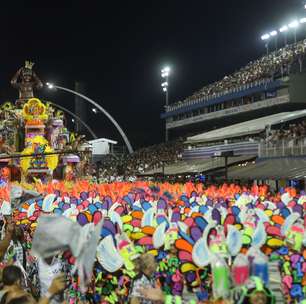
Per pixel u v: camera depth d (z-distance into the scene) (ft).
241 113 232.73
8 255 34.94
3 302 21.33
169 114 300.81
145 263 23.94
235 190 71.97
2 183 99.30
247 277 19.33
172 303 21.75
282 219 35.83
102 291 31.12
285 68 200.13
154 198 63.57
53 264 32.50
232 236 28.84
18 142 124.06
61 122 128.36
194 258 28.58
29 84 132.05
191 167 162.30
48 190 74.54
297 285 31.04
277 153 114.52
